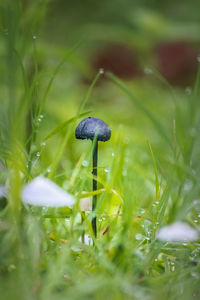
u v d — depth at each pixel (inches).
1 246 13.5
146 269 13.8
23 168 14.3
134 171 16.9
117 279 12.9
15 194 13.6
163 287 13.2
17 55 15.7
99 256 13.7
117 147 16.8
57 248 14.0
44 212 14.7
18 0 16.3
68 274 13.5
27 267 13.2
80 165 15.9
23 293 12.6
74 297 12.7
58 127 15.5
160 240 14.0
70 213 15.1
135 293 13.1
